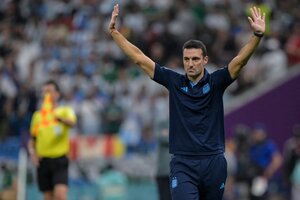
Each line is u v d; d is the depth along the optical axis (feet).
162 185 138.31
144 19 239.91
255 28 86.63
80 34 239.71
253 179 164.66
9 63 231.71
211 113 89.04
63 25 248.32
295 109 207.82
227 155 179.32
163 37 227.40
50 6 258.16
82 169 179.63
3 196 171.01
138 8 243.60
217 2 244.22
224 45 226.58
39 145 135.74
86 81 217.36
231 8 245.24
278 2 248.93
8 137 205.77
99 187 172.24
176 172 88.99
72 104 207.72
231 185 177.27
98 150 182.19
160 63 223.30
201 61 88.69
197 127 88.69
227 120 205.36
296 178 179.83
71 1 255.29
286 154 189.26
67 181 136.15
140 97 205.57
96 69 223.51
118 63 225.35
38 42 245.65
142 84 209.77
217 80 88.99
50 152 135.13
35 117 136.46
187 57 88.63
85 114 202.69
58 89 137.28
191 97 88.89
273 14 244.22
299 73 208.74
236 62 88.17
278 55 219.61
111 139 182.70
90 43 234.58
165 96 202.39
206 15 241.76
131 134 196.03
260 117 207.31
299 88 208.03
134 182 177.99
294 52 228.02
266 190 164.86
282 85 208.54
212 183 88.94
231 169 177.58
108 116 201.87
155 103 200.95
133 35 232.73
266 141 170.81
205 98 88.79
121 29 235.20
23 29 255.09
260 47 222.28
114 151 182.39
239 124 206.08
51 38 243.40
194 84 89.30
